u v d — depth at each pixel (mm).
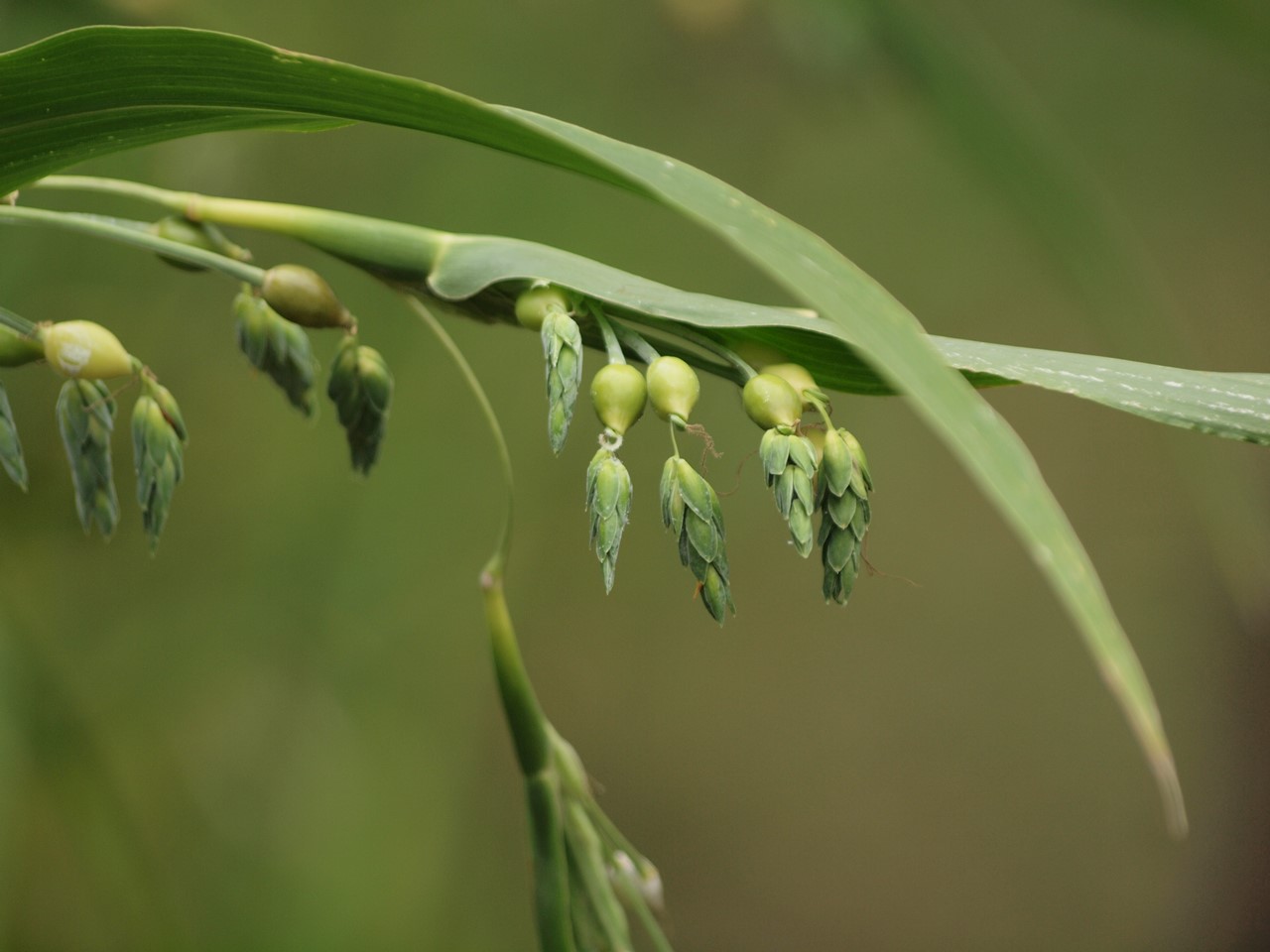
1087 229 875
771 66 1223
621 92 1300
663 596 1994
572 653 2100
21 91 500
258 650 1228
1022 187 889
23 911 982
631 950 543
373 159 1204
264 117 510
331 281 1210
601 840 549
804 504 491
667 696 2199
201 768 1178
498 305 525
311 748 1225
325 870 1203
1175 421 509
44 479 1073
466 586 1334
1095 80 1663
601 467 490
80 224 522
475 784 1498
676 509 490
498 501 1344
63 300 1066
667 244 1341
